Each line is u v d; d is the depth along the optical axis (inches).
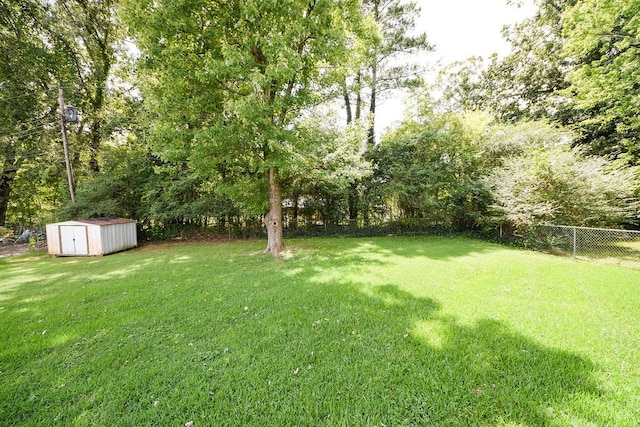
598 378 92.4
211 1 279.1
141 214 497.7
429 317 142.9
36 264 343.3
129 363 109.3
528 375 94.7
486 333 124.4
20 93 491.5
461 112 553.0
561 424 74.2
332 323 139.5
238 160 334.6
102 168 538.3
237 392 90.7
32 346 124.2
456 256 305.9
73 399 90.1
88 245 401.4
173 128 291.9
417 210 513.7
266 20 267.6
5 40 458.6
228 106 253.6
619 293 174.4
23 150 516.1
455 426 74.9
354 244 417.1
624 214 330.6
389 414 79.7
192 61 275.7
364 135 467.2
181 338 129.0
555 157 339.0
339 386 92.4
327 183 475.5
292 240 483.8
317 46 267.0
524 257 296.4
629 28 324.5
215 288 204.1
